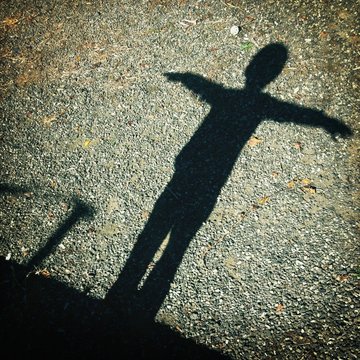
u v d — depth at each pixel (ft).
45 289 5.32
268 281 5.01
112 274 5.34
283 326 4.68
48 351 4.85
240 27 7.45
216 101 6.64
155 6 8.24
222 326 4.80
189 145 6.27
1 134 6.96
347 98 6.27
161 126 6.55
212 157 6.10
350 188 5.51
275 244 5.26
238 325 4.78
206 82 6.89
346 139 5.92
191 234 5.49
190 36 7.55
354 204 5.38
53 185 6.23
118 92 7.09
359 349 4.40
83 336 4.92
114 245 5.56
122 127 6.65
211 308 4.93
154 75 7.17
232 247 5.33
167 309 5.00
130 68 7.37
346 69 6.55
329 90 6.41
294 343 4.56
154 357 4.69
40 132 6.86
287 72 6.72
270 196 5.64
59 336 4.94
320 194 5.54
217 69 7.00
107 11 8.44
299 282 4.93
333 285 4.84
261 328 4.71
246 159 6.00
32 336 4.98
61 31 8.32
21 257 5.63
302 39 7.04
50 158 6.53
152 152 6.31
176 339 4.79
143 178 6.08
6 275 5.50
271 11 7.53
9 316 5.16
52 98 7.25
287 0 7.59
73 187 6.15
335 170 5.70
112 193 6.00
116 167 6.25
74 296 5.23
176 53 7.38
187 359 4.65
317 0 7.44
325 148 5.90
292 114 6.29
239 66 6.95
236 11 7.72
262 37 7.22
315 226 5.31
